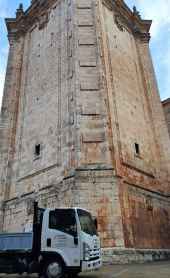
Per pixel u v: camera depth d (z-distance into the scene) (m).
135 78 27.22
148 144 24.30
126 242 16.72
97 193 17.61
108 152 18.95
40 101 24.30
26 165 22.59
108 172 18.25
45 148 21.56
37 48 28.00
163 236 20.53
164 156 24.80
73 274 11.58
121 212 17.31
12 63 29.00
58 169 19.59
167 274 11.17
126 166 19.98
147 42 31.41
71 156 19.12
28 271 11.75
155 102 27.44
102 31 24.81
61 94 22.36
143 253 17.39
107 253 15.86
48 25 27.95
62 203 18.06
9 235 12.70
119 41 27.36
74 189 17.70
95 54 22.98
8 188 22.97
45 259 11.35
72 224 11.51
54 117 22.02
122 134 21.14
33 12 30.69
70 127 20.20
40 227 12.03
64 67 23.39
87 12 25.27
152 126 26.03
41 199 19.66
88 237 11.52
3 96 27.03
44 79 25.02
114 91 22.67
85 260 10.94
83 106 20.52
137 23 31.95
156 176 23.23
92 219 12.62
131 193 19.17
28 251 12.08
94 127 19.80
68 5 26.30
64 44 24.62
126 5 31.16
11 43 30.61
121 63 25.80
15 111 26.19
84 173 18.16
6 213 21.94
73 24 24.47
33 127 23.69
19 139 24.48
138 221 18.62
